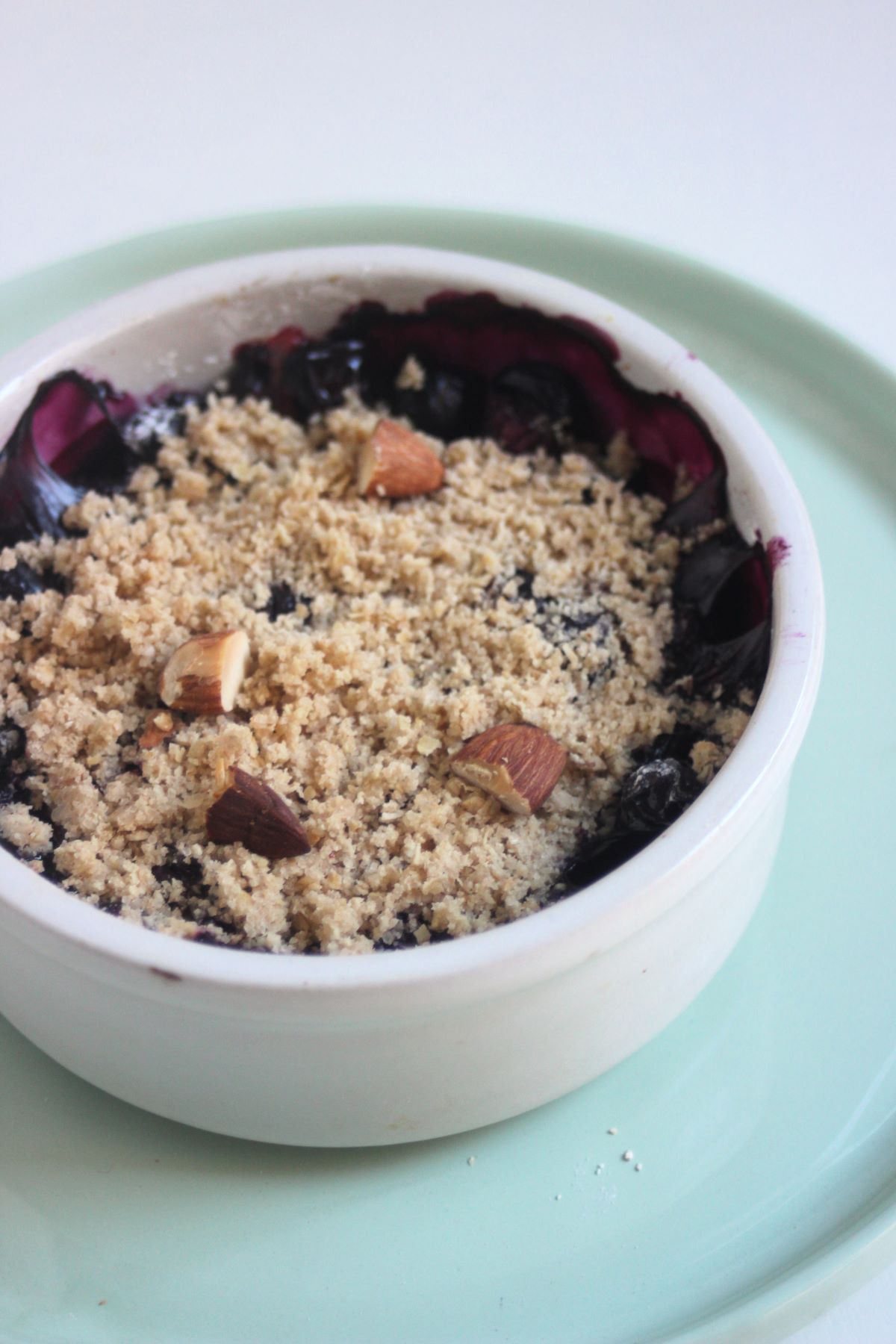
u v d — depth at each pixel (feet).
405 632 1.02
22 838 0.96
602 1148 0.97
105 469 1.12
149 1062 0.91
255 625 1.02
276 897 0.93
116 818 0.95
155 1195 0.95
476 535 1.07
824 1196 0.95
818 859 1.06
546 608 1.03
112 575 1.04
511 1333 0.91
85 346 1.09
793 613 0.96
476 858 0.94
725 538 1.04
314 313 1.13
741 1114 0.98
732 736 0.98
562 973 0.87
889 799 1.08
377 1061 0.88
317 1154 0.96
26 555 1.07
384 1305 0.92
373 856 0.95
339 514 1.07
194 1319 0.91
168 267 1.27
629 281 1.28
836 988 1.02
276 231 1.28
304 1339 0.91
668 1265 0.93
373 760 0.98
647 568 1.06
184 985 0.85
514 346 1.13
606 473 1.12
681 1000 0.96
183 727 0.99
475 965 0.85
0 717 1.01
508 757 0.95
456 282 1.11
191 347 1.13
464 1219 0.94
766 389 1.25
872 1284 1.02
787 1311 0.91
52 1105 0.97
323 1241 0.94
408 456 1.08
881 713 1.11
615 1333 0.91
